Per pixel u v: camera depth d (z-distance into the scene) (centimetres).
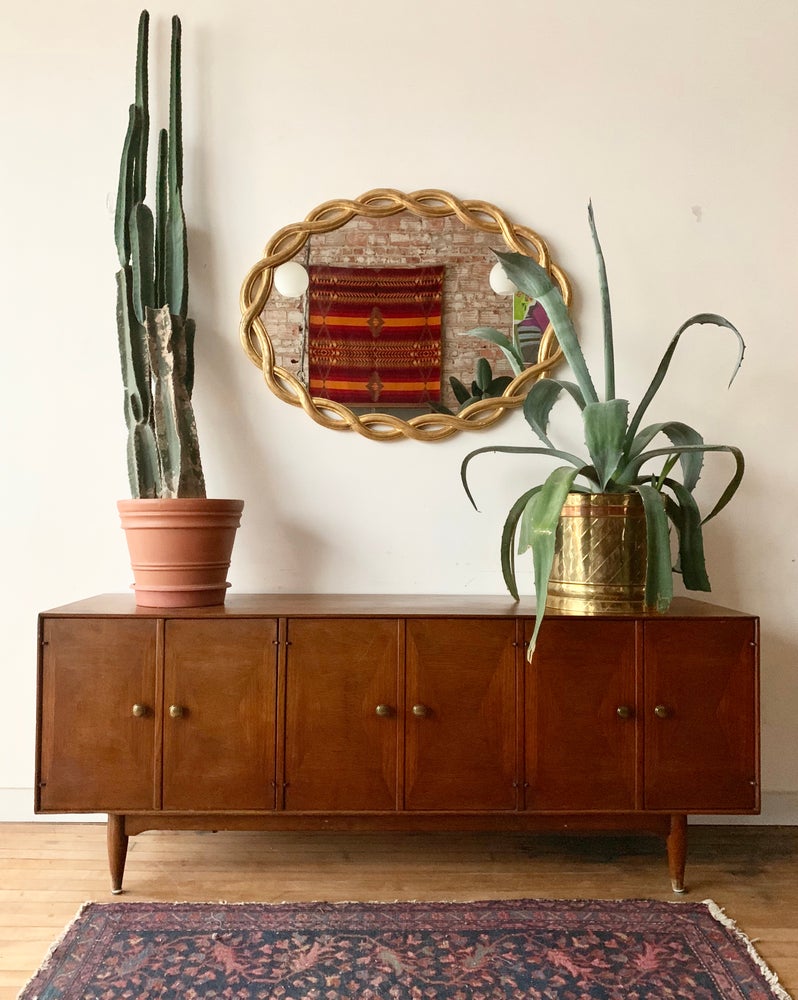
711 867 176
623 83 211
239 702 159
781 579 208
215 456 206
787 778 206
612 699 161
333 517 207
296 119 208
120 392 204
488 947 140
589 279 209
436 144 209
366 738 160
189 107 207
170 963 134
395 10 210
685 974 132
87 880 166
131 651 159
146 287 188
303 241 205
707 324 209
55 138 206
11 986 128
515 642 161
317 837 193
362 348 205
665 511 167
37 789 158
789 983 131
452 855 182
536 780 161
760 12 212
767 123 211
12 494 203
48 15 207
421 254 206
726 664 162
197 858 179
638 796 161
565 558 175
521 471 208
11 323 204
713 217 210
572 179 209
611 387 176
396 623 161
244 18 208
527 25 211
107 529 204
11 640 202
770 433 209
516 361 205
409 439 208
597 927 147
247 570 206
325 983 129
